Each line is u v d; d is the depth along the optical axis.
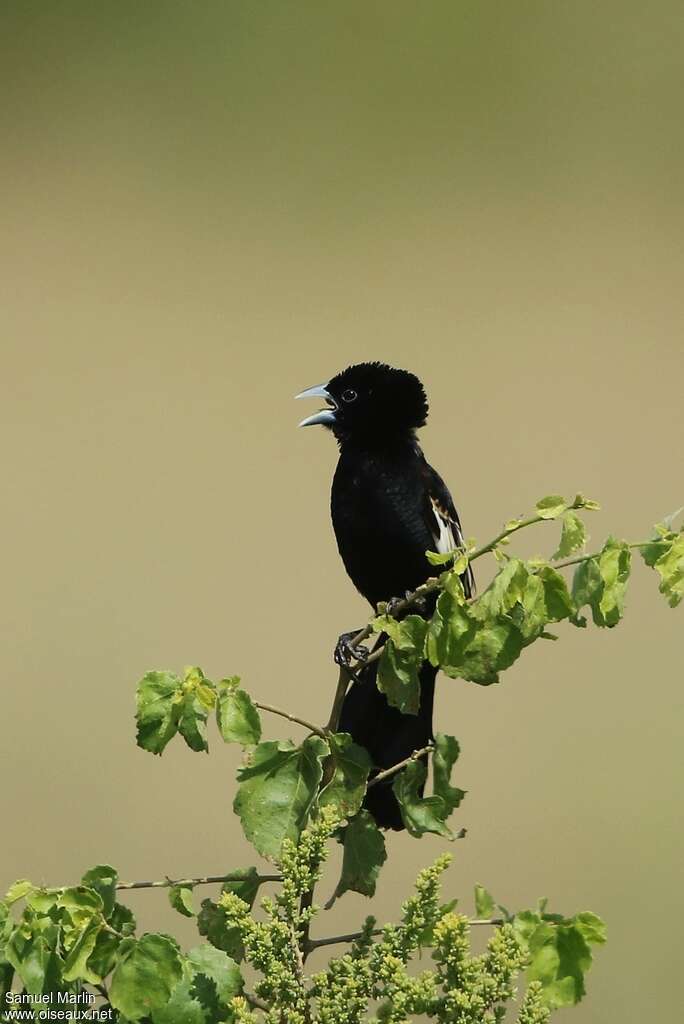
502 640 4.00
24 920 3.65
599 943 3.78
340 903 9.95
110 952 3.64
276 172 25.88
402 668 4.19
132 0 27.72
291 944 3.74
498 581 3.96
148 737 3.90
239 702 3.92
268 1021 3.62
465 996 3.63
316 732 4.16
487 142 26.94
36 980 3.61
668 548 3.93
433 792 4.43
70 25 27.16
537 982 3.71
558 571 3.95
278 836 4.03
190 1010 3.63
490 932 9.64
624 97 27.61
